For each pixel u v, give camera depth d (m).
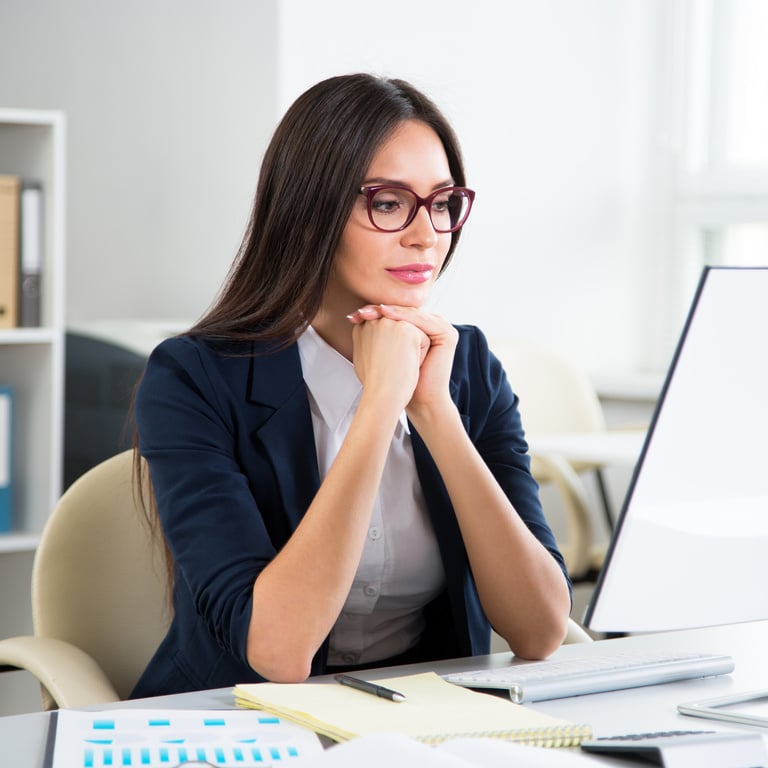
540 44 5.29
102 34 4.27
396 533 1.83
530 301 5.35
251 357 1.82
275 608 1.54
